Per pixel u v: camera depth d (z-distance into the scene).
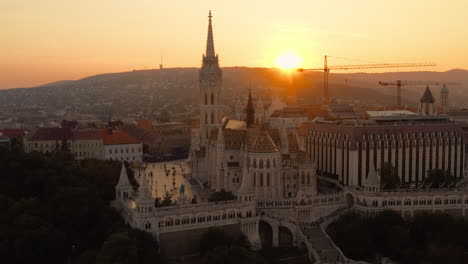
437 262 195.88
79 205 194.25
